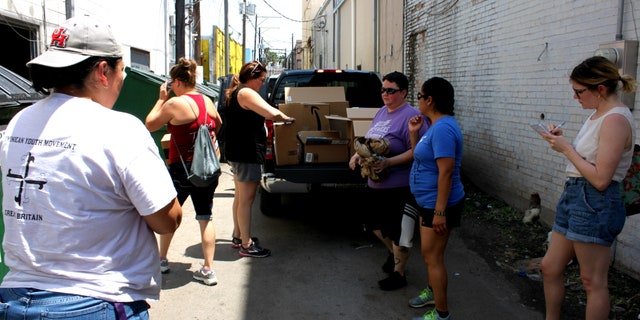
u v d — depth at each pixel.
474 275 4.39
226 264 4.64
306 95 5.75
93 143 1.59
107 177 1.60
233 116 4.55
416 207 3.69
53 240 1.58
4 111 3.17
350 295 3.98
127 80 6.70
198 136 3.95
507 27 6.34
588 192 2.70
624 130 2.59
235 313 3.65
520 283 4.21
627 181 2.83
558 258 2.95
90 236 1.61
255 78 4.54
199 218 4.14
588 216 2.68
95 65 1.69
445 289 3.33
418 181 3.31
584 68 2.72
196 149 3.92
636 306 3.66
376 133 4.10
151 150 1.71
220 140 6.58
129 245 1.70
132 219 1.72
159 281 1.85
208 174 3.91
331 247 5.17
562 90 5.16
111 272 1.65
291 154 5.20
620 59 4.03
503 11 6.44
